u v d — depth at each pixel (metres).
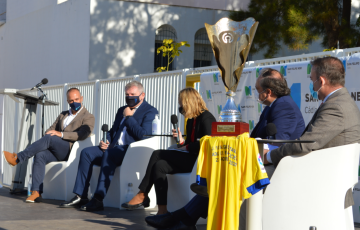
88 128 5.53
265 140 2.52
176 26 16.12
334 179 2.70
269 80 3.37
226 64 2.88
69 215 4.33
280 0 10.34
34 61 18.39
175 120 4.38
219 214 2.58
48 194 5.65
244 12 10.99
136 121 4.95
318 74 2.88
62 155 5.50
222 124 2.68
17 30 19.84
